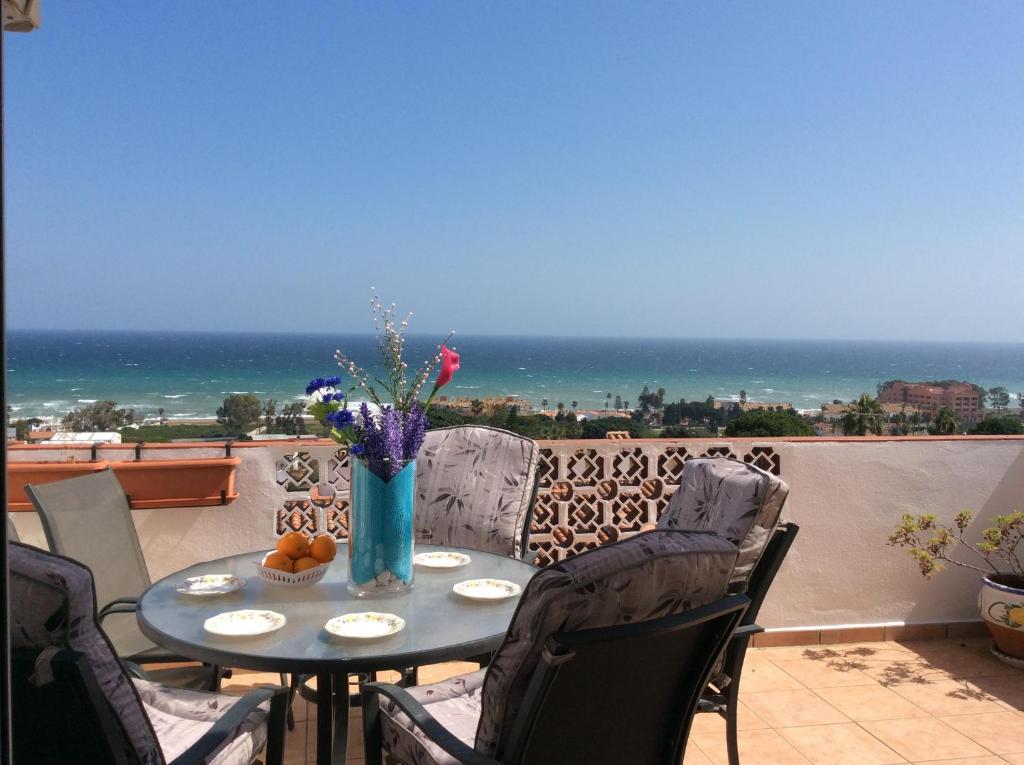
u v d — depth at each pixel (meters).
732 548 1.63
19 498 3.18
